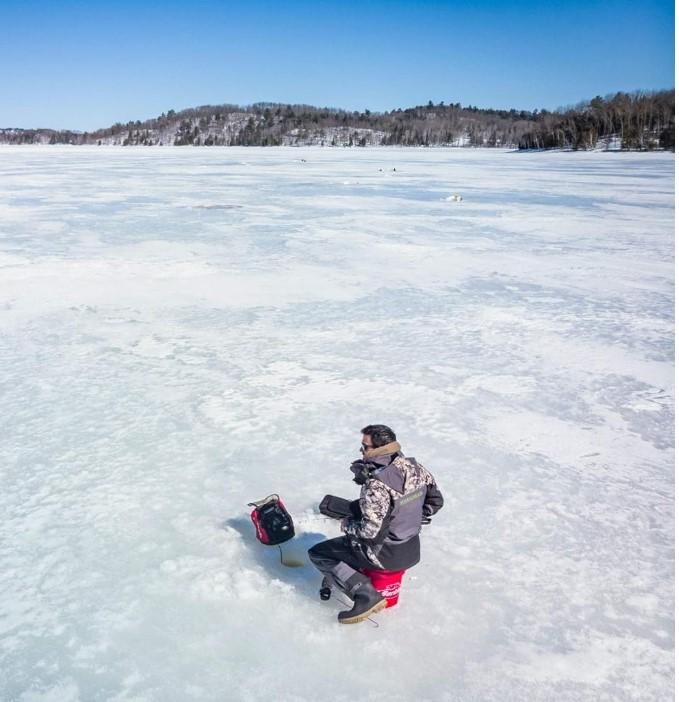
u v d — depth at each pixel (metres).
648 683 3.10
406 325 9.17
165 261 13.17
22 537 4.13
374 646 3.28
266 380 6.96
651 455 5.55
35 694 2.96
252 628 3.39
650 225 19.59
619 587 3.81
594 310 10.20
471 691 3.02
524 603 3.64
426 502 3.52
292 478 4.94
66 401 6.31
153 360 7.52
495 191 31.05
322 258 13.81
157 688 3.00
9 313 9.31
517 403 6.57
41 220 18.86
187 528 4.26
